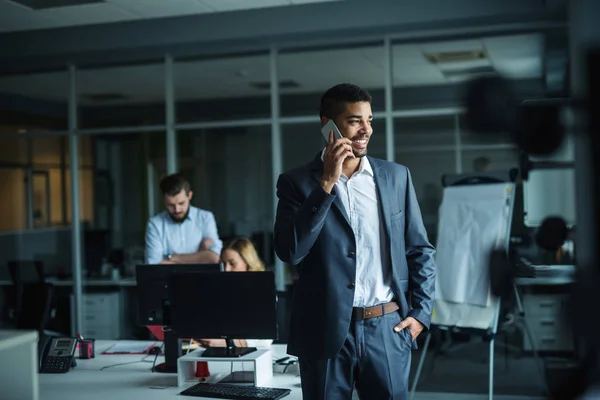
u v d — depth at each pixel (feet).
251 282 9.07
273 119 20.77
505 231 14.83
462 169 21.95
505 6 17.24
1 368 5.93
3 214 24.36
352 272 6.42
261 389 8.52
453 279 15.26
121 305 23.03
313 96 21.33
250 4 18.47
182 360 9.04
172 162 21.84
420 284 6.85
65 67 22.74
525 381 18.04
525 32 18.58
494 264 1.82
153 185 23.58
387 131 19.90
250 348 9.46
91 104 22.85
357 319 6.50
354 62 20.54
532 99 1.50
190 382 9.29
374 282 6.59
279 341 12.08
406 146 22.43
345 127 6.28
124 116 22.70
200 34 19.35
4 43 20.99
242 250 11.98
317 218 6.15
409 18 17.94
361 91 6.31
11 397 5.91
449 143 22.07
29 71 23.02
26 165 23.98
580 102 1.32
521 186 15.55
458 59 20.04
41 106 23.03
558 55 18.29
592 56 1.29
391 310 6.62
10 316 23.07
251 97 21.63
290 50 20.53
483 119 1.48
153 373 10.06
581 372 1.28
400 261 6.69
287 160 23.30
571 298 1.28
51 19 19.58
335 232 6.46
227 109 21.77
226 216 23.86
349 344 6.49
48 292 16.38
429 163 22.22
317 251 6.52
